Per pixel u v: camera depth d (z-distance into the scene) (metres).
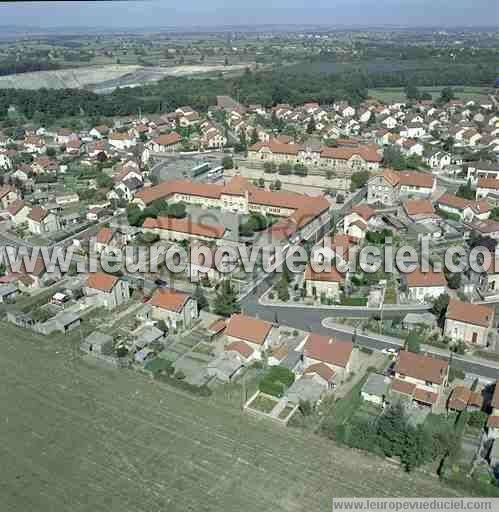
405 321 105.88
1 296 120.44
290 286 123.38
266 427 81.31
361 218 150.12
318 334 103.25
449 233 148.00
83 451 77.56
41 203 180.50
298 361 94.62
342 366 90.12
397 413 76.62
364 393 86.88
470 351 98.94
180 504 68.56
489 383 89.81
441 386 85.69
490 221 150.50
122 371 95.69
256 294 120.50
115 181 197.50
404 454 73.62
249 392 89.19
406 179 188.75
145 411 85.25
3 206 180.62
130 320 111.50
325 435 79.12
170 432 80.69
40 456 76.75
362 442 76.25
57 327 108.31
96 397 88.81
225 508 67.94
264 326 98.19
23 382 92.75
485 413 82.06
